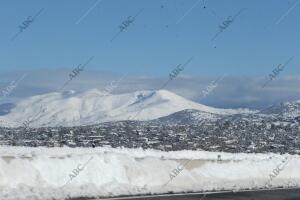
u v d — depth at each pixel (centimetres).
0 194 2009
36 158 2506
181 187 2725
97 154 2784
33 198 1998
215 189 2788
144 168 2905
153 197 2306
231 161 3688
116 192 2373
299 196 2567
